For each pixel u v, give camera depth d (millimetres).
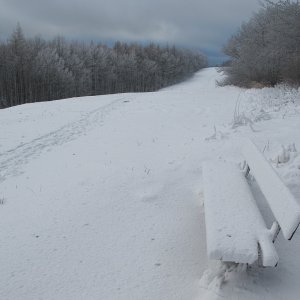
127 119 11836
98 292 3209
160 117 11664
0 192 5723
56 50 58562
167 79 87188
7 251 3854
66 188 5594
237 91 18969
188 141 7758
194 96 18031
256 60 19844
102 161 6938
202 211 4637
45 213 4738
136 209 4742
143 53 86125
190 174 5805
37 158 7777
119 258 3701
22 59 48438
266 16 20719
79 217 4574
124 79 74562
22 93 48594
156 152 7199
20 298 3145
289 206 2932
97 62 65562
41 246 3936
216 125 9086
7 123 12617
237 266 3289
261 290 3088
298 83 15383
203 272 3445
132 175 5930
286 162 5457
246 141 5160
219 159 6219
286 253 3631
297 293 3064
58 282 3344
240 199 3898
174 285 3285
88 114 13734
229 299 2990
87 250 3850
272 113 9195
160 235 4117
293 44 16594
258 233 3236
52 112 14820
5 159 7785
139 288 3254
